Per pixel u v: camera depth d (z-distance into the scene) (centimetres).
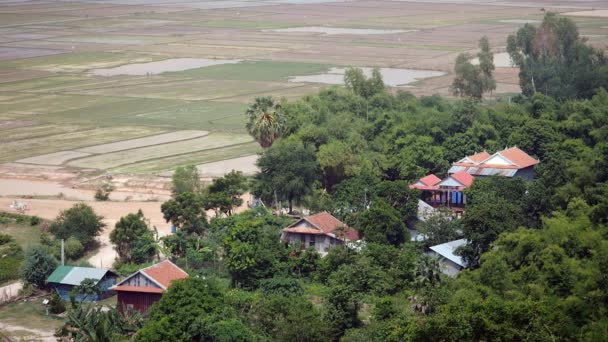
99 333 11112
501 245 11906
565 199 14538
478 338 8831
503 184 15725
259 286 13188
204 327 10744
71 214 16150
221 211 16662
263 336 10869
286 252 14050
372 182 16625
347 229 15088
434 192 16900
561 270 10606
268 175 17438
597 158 15262
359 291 11938
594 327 8888
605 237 12081
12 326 12456
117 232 15075
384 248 13275
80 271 13775
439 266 12419
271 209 16950
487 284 10969
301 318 10844
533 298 10075
